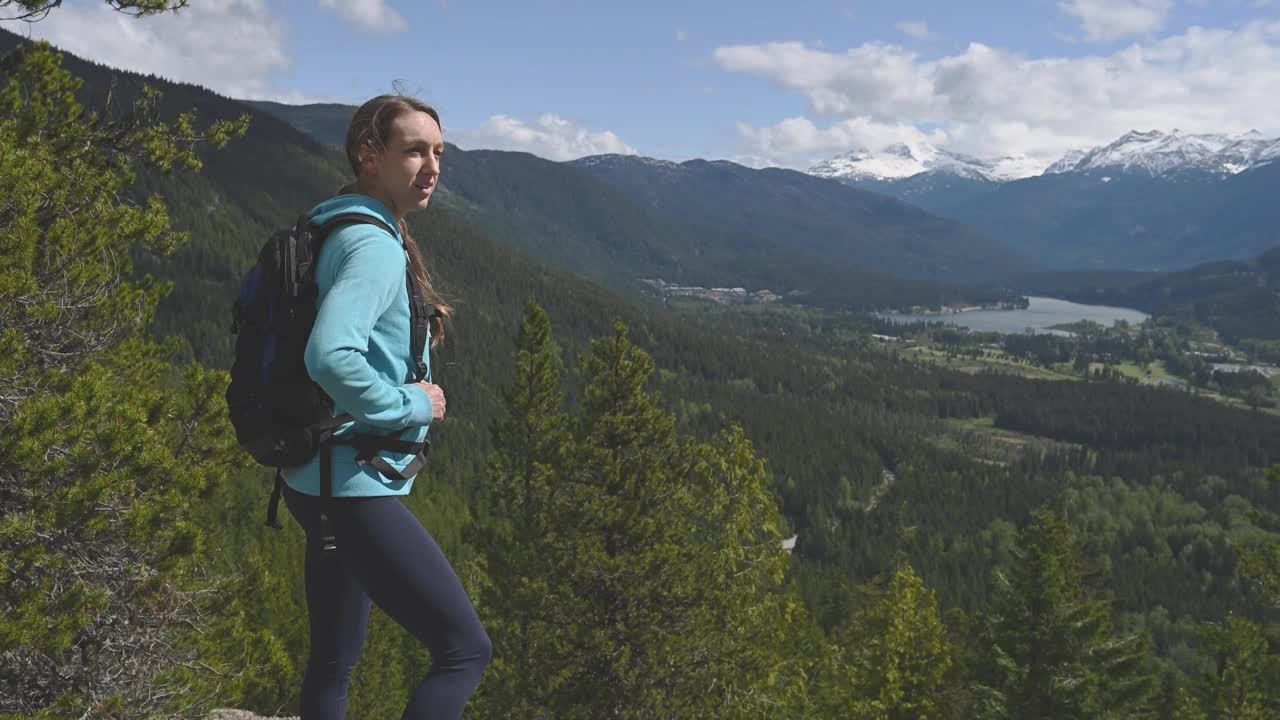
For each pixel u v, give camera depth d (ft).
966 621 87.10
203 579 24.53
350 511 6.36
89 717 20.02
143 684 21.83
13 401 18.95
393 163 6.73
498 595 55.01
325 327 5.80
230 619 24.58
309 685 7.41
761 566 59.31
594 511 53.16
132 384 23.22
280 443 6.20
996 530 486.38
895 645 82.07
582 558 51.39
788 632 85.20
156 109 24.68
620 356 55.88
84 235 21.33
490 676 52.75
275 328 6.31
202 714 23.58
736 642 55.77
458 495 241.14
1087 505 555.69
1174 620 380.17
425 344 6.82
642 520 53.57
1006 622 73.92
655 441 56.44
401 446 6.45
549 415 55.88
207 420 21.84
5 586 16.71
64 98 23.07
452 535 180.14
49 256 20.40
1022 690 71.97
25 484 16.98
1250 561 64.95
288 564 82.38
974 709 74.59
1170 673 87.30
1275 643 68.23
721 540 58.39
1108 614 72.84
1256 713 68.64
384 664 80.69
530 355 55.26
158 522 18.43
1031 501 549.95
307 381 6.23
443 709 6.26
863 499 569.23
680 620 54.39
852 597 181.78
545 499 55.11
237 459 21.91
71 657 20.42
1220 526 512.63
